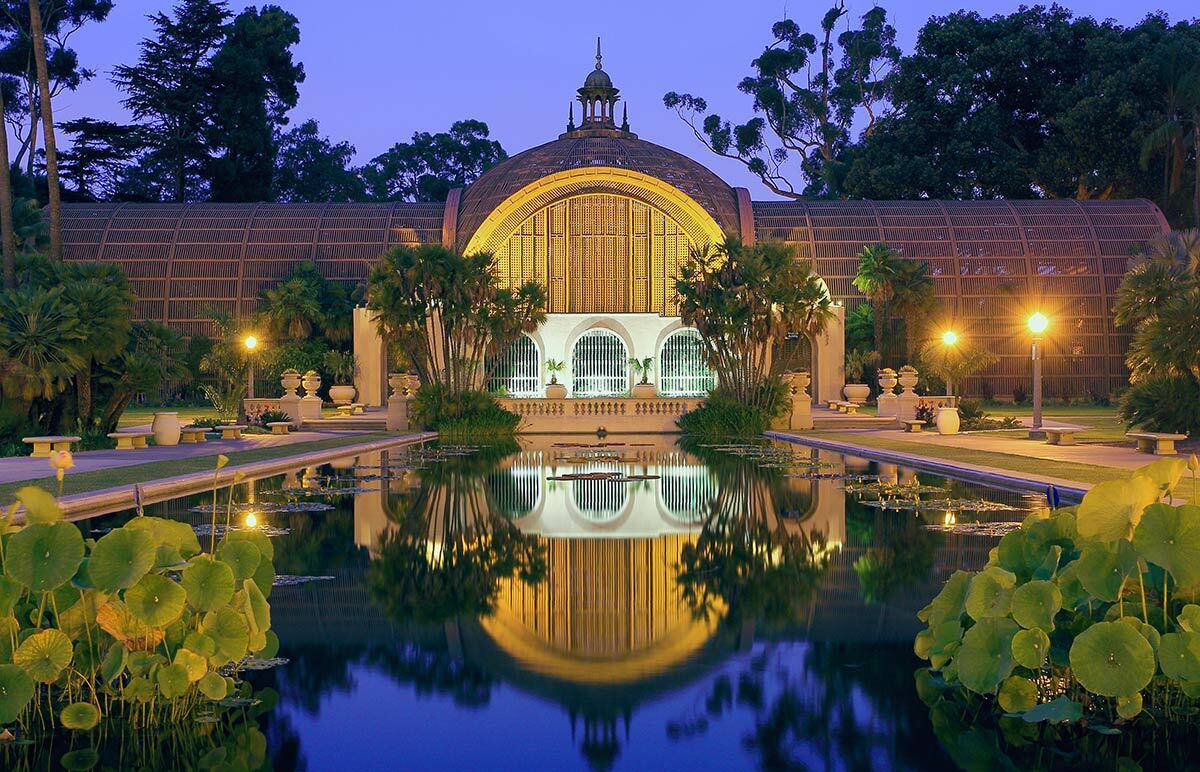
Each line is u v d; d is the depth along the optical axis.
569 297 64.00
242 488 25.06
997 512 20.39
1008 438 40.78
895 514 20.38
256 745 8.44
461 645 11.20
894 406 52.31
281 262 71.56
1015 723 8.82
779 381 50.19
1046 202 75.38
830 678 10.04
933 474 28.25
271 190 99.38
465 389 50.22
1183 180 84.38
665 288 64.06
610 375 63.81
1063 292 71.19
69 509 19.52
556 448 40.59
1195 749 8.23
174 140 90.75
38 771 7.90
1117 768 7.86
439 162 118.75
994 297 71.31
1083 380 71.06
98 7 87.44
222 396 52.72
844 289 71.81
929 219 73.94
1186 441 33.94
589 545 17.34
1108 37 85.06
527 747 8.38
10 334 33.59
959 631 9.43
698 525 19.45
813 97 109.12
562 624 12.09
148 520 9.59
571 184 63.56
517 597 13.45
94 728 8.84
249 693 9.70
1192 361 33.12
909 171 85.62
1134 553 8.63
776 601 13.12
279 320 65.62
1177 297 34.50
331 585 14.17
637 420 52.47
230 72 90.12
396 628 11.92
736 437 45.75
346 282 71.38
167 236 72.44
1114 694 8.29
